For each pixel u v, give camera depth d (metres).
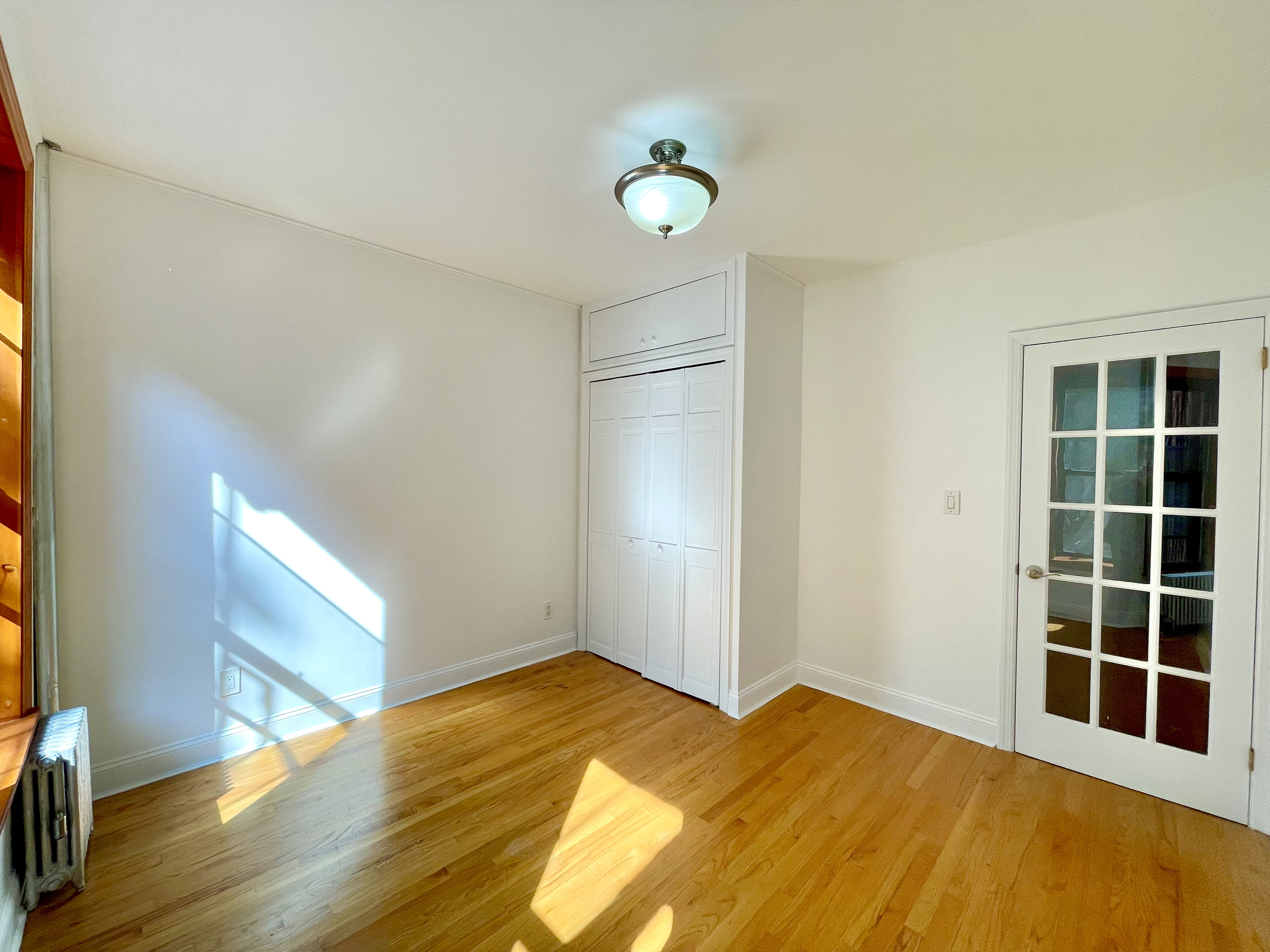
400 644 3.00
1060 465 2.48
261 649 2.52
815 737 2.69
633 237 2.68
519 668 3.56
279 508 2.55
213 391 2.36
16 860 1.56
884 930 1.58
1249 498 2.05
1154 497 2.25
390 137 1.88
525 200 2.32
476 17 1.35
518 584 3.56
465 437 3.25
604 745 2.59
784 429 3.19
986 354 2.66
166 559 2.27
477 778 2.31
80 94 1.67
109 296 2.12
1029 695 2.55
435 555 3.13
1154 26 1.33
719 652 2.98
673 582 3.25
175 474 2.28
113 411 2.13
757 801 2.18
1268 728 2.01
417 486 3.04
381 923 1.58
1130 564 2.30
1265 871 1.82
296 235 2.57
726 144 1.88
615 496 3.65
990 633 2.65
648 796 2.20
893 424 2.96
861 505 3.09
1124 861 1.86
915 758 2.51
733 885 1.74
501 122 1.79
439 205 2.38
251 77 1.59
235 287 2.41
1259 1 1.25
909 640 2.91
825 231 2.56
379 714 2.88
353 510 2.79
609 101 1.67
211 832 1.95
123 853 1.83
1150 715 2.25
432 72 1.56
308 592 2.66
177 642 2.30
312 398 2.64
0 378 1.71
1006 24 1.34
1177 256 2.19
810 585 3.32
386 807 2.11
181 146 1.96
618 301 3.59
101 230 2.09
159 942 1.50
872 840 1.96
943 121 1.74
